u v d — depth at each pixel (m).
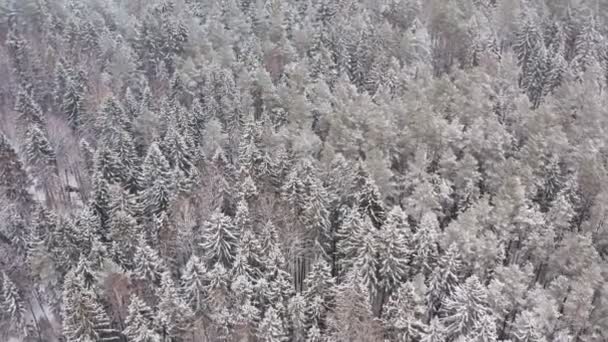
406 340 56.81
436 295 61.75
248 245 63.94
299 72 101.19
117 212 68.94
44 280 67.94
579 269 65.81
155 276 64.69
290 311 59.41
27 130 87.81
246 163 76.31
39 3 125.00
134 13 137.38
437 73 116.75
